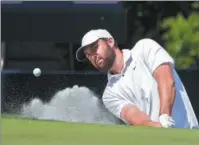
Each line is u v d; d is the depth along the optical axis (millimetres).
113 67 29375
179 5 56781
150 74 29016
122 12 54688
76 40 54875
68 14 54812
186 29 51906
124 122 29266
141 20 57719
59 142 16109
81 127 17984
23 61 57156
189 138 16922
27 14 54812
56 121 19203
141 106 28953
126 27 54719
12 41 54594
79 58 30234
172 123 28109
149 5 57188
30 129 17422
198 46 51500
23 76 29781
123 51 29516
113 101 29359
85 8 54781
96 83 29859
